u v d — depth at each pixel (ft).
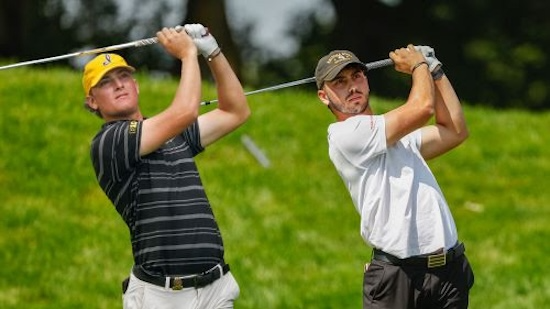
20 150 109.40
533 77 262.26
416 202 52.65
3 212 100.07
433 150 55.26
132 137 50.96
